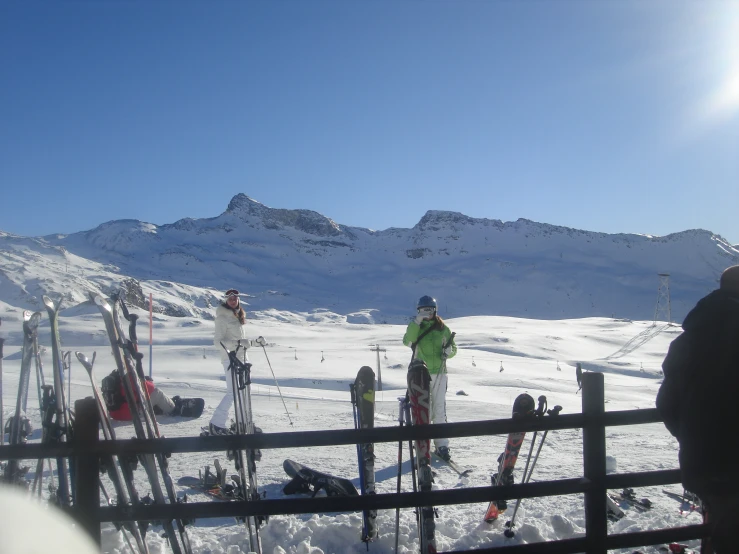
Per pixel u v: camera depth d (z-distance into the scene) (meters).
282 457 6.60
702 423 2.46
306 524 4.08
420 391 3.52
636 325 122.56
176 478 5.55
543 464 6.24
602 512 3.06
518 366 55.19
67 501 3.10
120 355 3.26
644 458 6.61
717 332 2.48
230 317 6.77
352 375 43.12
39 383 3.76
